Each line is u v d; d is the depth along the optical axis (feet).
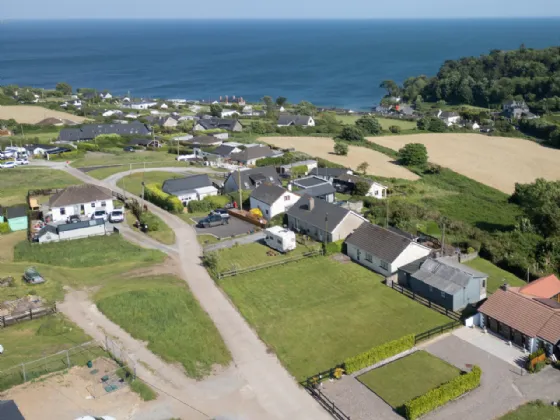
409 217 234.38
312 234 214.28
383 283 175.22
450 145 451.94
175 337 135.54
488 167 382.01
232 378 122.72
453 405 114.21
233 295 165.58
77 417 105.29
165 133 485.97
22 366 118.93
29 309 145.28
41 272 172.65
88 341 131.95
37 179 304.09
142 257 189.78
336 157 384.27
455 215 267.80
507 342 138.00
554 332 130.41
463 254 196.24
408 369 127.34
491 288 172.76
